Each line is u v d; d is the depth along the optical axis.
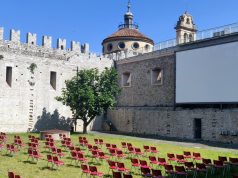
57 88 43.00
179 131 37.03
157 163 17.61
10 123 38.59
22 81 39.84
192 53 35.53
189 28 49.28
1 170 17.08
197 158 19.31
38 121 40.97
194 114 35.50
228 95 31.77
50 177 15.91
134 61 44.84
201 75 34.41
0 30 41.47
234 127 31.42
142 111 42.47
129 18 60.28
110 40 55.34
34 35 44.84
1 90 38.00
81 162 19.27
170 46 39.56
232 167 18.30
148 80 42.19
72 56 44.78
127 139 34.44
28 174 16.39
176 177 15.96
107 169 17.98
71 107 39.31
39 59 41.44
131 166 18.70
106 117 48.41
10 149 21.62
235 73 31.30
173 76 38.50
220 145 30.14
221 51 32.69
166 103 39.22
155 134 40.12
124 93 46.19
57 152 20.19
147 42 55.28
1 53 38.22
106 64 47.78
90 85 39.41
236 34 31.69
